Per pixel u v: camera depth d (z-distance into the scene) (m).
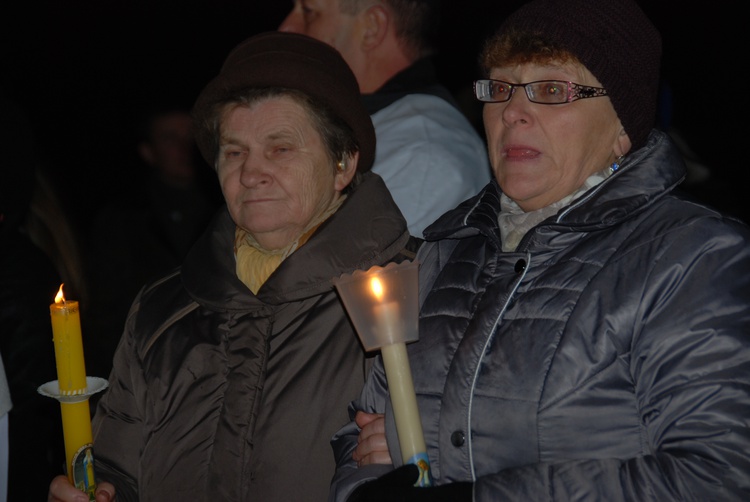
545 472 3.46
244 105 4.64
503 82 3.95
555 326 3.64
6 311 6.03
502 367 3.69
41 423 6.03
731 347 3.36
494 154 4.04
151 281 5.05
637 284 3.54
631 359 3.52
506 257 3.89
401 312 3.50
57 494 4.13
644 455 3.44
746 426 3.28
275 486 4.41
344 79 4.75
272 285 4.54
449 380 3.79
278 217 4.61
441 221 4.34
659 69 3.92
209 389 4.60
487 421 3.68
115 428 4.89
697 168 8.45
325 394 4.46
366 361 4.48
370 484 3.65
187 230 9.37
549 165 3.88
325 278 4.53
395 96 6.19
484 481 3.51
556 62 3.83
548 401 3.56
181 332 4.74
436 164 5.73
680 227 3.57
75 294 7.42
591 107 3.84
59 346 3.94
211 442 4.56
